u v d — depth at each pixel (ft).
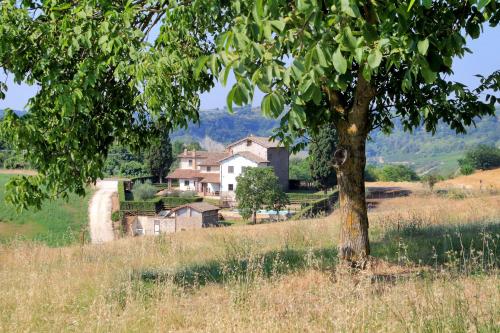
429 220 65.62
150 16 36.78
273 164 311.47
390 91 38.75
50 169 35.65
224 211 260.21
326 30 17.85
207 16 34.35
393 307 22.47
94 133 37.17
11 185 35.29
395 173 366.84
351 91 40.14
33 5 35.91
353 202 37.45
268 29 16.37
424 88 37.27
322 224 69.05
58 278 39.60
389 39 20.56
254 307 25.38
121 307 30.32
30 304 29.89
